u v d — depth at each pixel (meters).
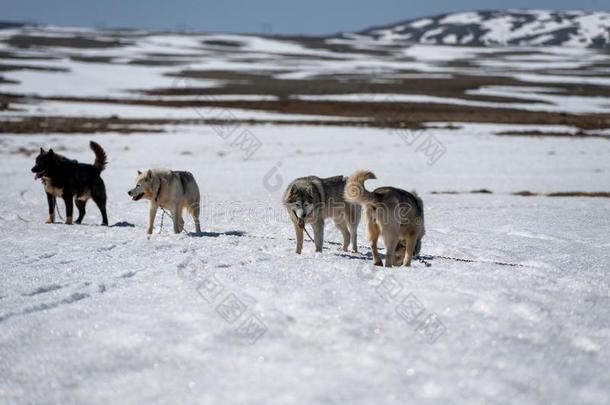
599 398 5.71
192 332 7.47
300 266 10.92
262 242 14.46
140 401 5.82
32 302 8.73
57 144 40.81
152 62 133.62
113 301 8.80
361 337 7.20
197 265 11.05
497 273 10.47
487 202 24.05
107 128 48.19
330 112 63.53
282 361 6.60
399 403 5.62
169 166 34.66
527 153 40.28
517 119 57.78
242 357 6.73
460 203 23.75
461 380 6.05
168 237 14.51
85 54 147.00
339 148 41.94
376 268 10.84
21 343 7.25
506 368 6.31
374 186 28.98
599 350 6.84
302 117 58.84
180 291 9.19
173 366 6.56
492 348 6.82
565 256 13.80
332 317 7.82
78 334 7.52
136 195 15.07
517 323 7.60
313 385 6.00
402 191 11.79
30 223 16.81
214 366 6.53
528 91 86.19
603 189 29.53
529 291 9.05
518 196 26.06
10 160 35.06
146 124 51.31
